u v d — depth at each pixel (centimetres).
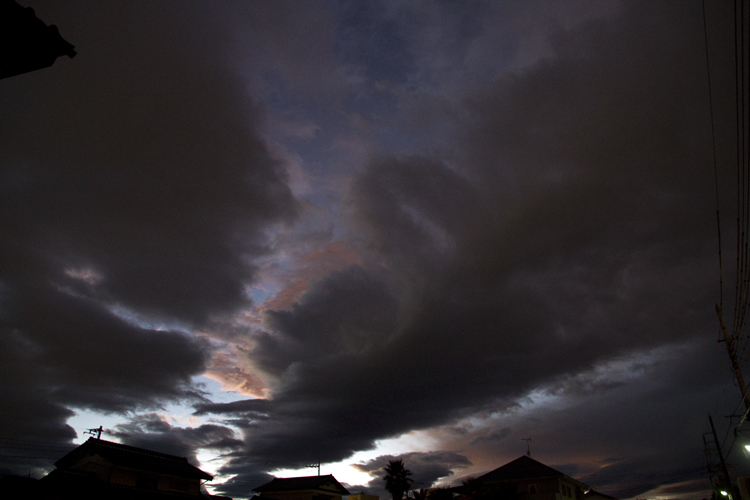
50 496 2739
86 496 2872
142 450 3616
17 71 505
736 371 2350
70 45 520
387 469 4691
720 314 2522
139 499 3127
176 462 3797
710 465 4359
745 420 2267
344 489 5653
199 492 3756
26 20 484
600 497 6141
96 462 3309
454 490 3762
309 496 5144
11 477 2655
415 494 3850
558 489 4328
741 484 2186
